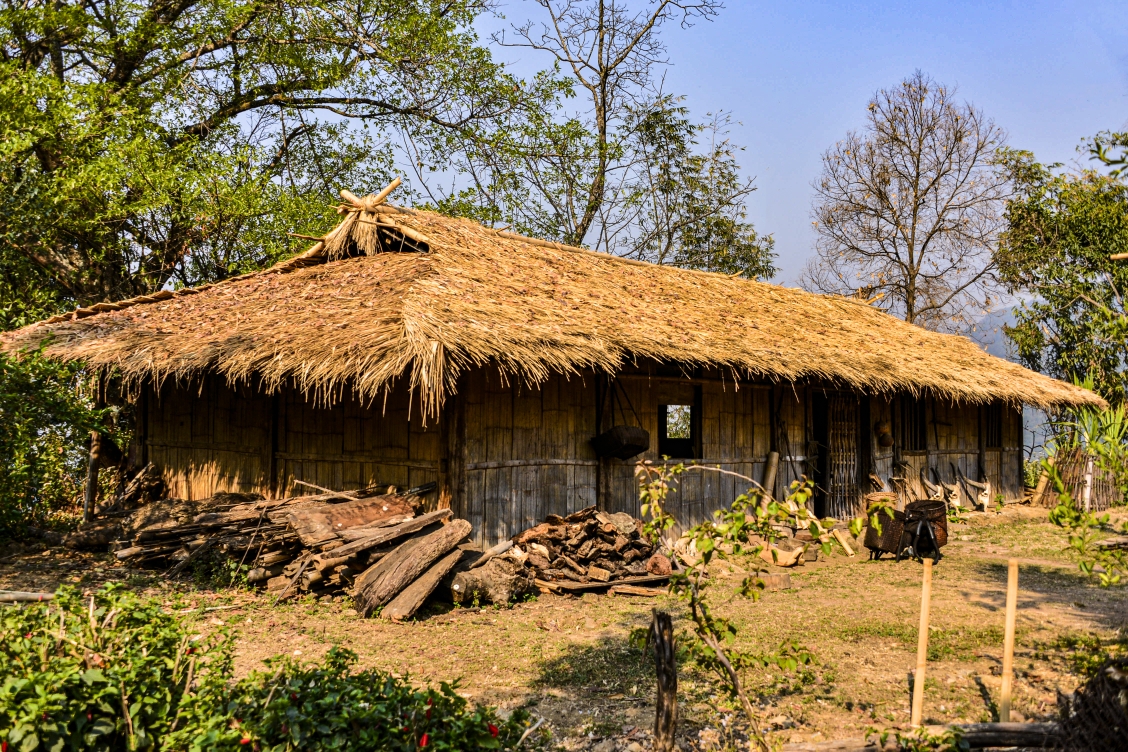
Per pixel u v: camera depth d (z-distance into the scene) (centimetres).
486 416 955
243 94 2059
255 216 1745
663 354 980
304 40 1998
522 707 555
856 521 433
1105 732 369
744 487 1264
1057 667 650
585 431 1080
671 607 842
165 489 1276
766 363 1089
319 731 385
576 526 967
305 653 662
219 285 1305
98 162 1518
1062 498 473
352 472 1022
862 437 1488
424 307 858
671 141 2755
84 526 1088
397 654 670
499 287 1018
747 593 481
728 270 2884
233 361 887
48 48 1766
